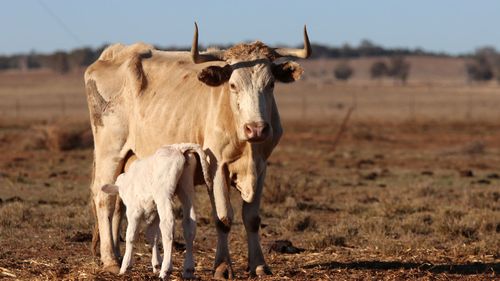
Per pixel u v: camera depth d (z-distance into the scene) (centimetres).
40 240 2214
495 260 1970
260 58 1627
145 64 1892
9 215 2539
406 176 4328
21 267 1834
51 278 1672
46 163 4803
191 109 1736
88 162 4944
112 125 1905
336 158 5525
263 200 3108
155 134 1795
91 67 1977
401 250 2097
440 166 5022
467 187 3762
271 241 2189
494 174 4438
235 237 2316
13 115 11169
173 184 1527
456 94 19788
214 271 1658
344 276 1681
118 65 1950
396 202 2980
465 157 5775
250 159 1636
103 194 1895
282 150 6128
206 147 1667
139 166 1580
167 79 1834
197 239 2294
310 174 4178
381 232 2361
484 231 2431
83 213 2620
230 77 1620
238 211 2880
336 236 2217
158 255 1667
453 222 2453
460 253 2064
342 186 3772
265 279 1642
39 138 6047
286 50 1677
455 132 8588
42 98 16250
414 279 1658
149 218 1608
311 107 14675
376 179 4150
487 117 11769
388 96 18850
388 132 8500
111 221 1902
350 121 10425
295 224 2480
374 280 1641
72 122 6544
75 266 1845
